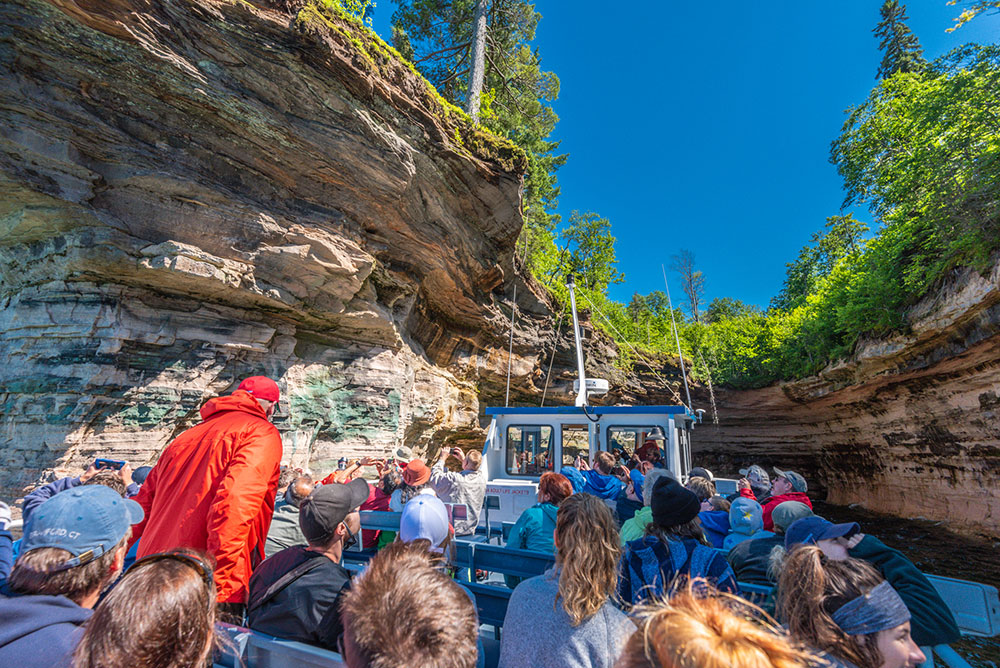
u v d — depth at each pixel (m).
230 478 2.41
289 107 7.30
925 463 19.27
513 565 3.08
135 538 2.86
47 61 5.68
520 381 17.05
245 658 1.94
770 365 27.25
